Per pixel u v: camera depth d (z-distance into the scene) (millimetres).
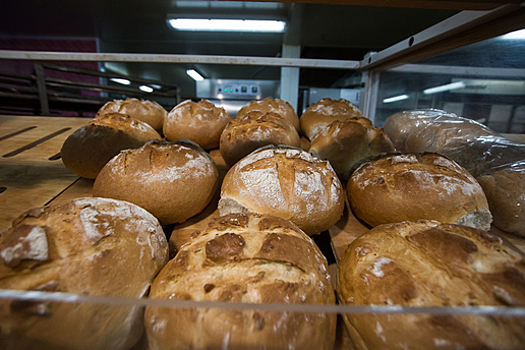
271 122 2006
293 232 1055
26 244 766
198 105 2398
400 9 2115
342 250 1314
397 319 740
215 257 879
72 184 1710
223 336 704
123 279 871
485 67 1714
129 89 3293
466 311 604
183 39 3221
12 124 2590
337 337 910
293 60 2744
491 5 1105
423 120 2086
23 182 1671
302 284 845
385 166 1535
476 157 1591
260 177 1351
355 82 3654
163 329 760
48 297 606
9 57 2375
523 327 643
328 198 1356
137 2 2053
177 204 1389
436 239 901
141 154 1459
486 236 885
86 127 1774
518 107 1609
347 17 2418
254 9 2383
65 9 1912
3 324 622
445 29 1515
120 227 998
